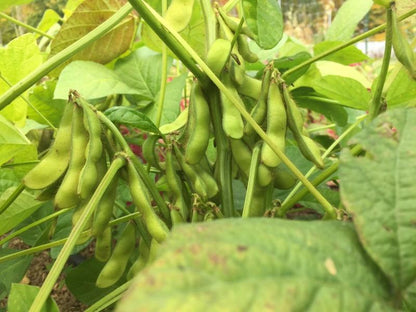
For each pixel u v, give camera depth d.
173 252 0.11
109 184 0.23
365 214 0.14
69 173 0.23
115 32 0.35
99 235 0.25
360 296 0.13
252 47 0.43
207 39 0.25
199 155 0.24
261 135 0.22
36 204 0.31
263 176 0.23
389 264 0.13
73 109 0.23
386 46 0.21
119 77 0.36
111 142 0.24
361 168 0.15
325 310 0.12
